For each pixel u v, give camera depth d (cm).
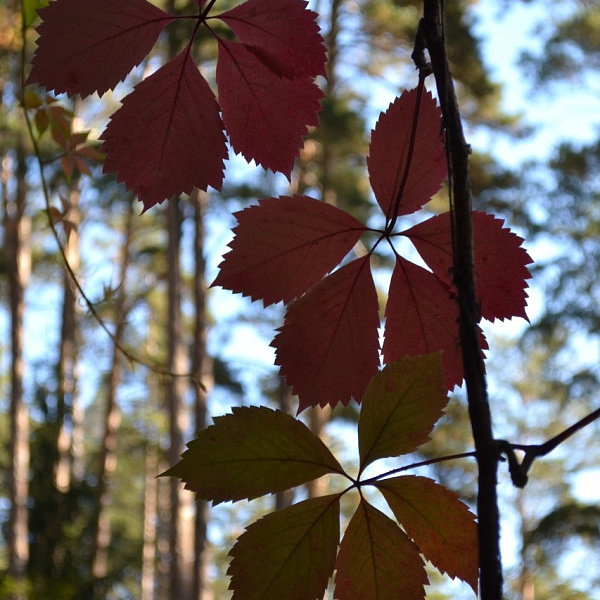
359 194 1421
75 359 2042
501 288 104
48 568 1473
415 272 102
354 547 91
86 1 100
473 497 1556
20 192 1630
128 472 2570
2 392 2333
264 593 91
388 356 102
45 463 1656
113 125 103
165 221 1784
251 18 102
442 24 94
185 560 1456
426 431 91
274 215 102
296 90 103
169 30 528
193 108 103
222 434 91
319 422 1408
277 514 91
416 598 91
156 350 2253
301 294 102
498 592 81
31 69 101
